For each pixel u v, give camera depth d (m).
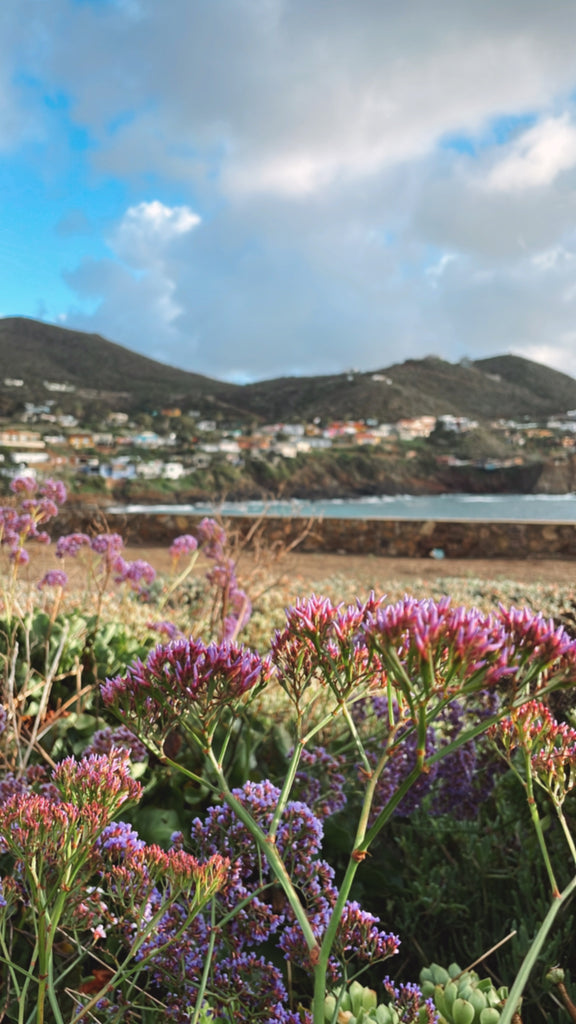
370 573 11.38
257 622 5.41
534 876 2.32
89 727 2.56
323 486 174.50
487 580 10.18
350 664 1.02
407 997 1.28
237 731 2.46
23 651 2.88
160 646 1.07
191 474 119.06
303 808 1.47
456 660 0.83
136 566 4.20
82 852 1.04
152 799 2.31
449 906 2.14
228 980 1.37
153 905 1.36
